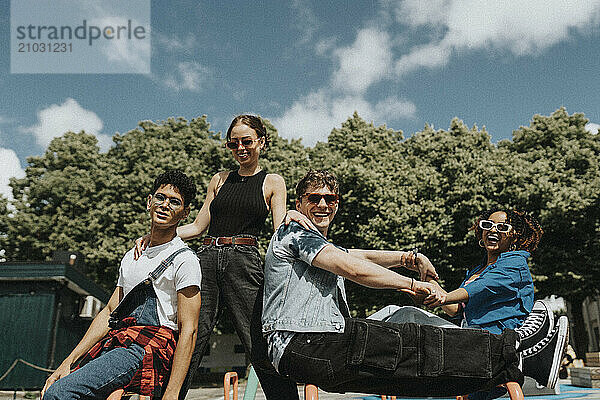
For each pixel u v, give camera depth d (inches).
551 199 842.2
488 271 115.4
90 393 81.2
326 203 92.7
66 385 79.4
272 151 929.5
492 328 109.4
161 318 95.2
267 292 85.7
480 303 112.4
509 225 126.4
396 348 77.5
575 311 938.1
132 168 1072.2
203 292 124.1
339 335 78.5
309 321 79.7
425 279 101.4
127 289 99.4
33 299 621.0
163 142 1074.1
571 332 1167.0
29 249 1145.4
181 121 1161.4
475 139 1007.0
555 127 1029.8
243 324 120.0
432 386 79.8
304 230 87.0
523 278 113.3
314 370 77.5
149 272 97.4
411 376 77.0
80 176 1187.9
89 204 1089.4
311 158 987.3
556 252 861.8
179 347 92.3
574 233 879.1
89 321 707.4
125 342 91.3
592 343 1368.1
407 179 906.7
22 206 1189.7
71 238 1066.7
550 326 104.9
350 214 841.5
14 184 1226.0
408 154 1064.8
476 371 77.9
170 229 101.4
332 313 81.0
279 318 81.5
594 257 866.8
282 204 132.6
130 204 994.7
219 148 967.6
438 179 890.7
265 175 135.7
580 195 856.3
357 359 76.2
